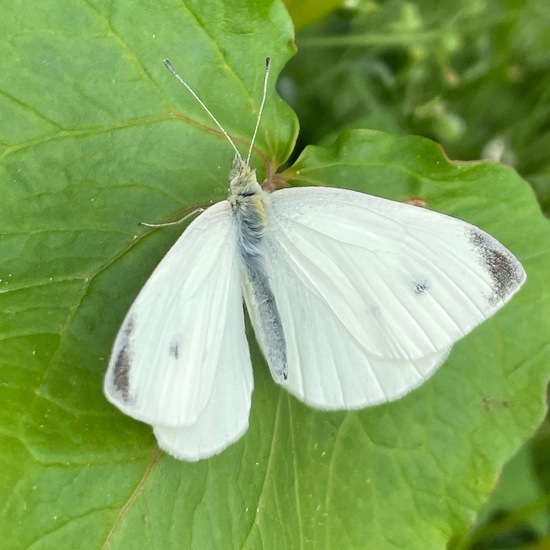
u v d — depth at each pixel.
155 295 0.07
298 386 0.09
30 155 0.08
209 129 0.09
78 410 0.08
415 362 0.08
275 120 0.09
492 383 0.10
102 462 0.08
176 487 0.08
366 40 0.12
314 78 0.13
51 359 0.08
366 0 0.12
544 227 0.10
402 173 0.10
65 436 0.08
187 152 0.09
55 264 0.08
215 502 0.09
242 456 0.09
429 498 0.09
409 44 0.13
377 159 0.10
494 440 0.09
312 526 0.09
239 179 0.09
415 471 0.09
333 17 0.13
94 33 0.08
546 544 0.12
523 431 0.10
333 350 0.09
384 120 0.13
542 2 0.13
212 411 0.08
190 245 0.08
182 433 0.08
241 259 0.09
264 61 0.09
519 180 0.10
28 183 0.08
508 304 0.10
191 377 0.08
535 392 0.10
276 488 0.09
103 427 0.08
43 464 0.08
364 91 0.13
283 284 0.09
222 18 0.09
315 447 0.09
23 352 0.08
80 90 0.08
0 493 0.08
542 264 0.10
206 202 0.09
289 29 0.09
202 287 0.08
